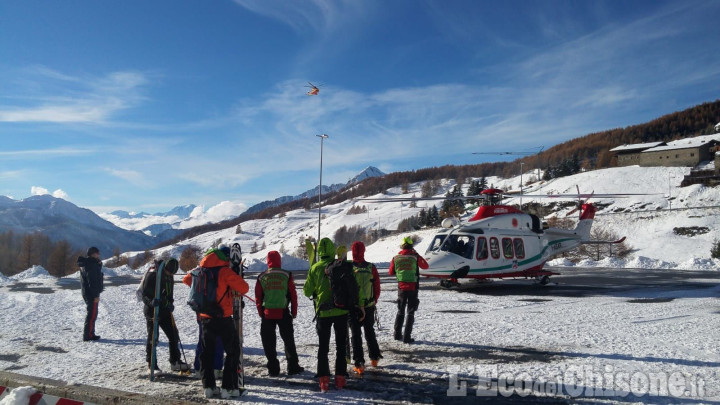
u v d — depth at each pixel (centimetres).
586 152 15612
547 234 1927
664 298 1421
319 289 593
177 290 1688
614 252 4394
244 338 870
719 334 852
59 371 654
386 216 14388
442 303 1312
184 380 614
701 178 6700
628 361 673
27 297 1470
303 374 638
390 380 602
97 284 873
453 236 1712
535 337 842
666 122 15738
